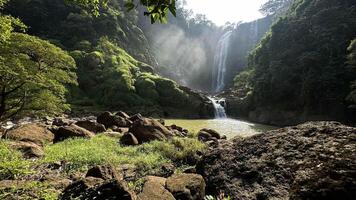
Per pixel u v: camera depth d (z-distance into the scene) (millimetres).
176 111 46344
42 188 6027
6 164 7395
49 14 62500
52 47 15797
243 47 86062
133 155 10414
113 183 4754
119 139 13430
